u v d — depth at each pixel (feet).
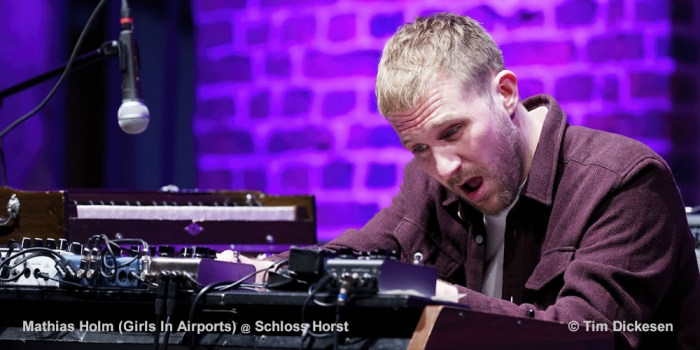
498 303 6.72
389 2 19.31
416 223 8.98
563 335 6.29
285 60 20.07
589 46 18.15
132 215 11.06
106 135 20.39
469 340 5.60
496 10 18.52
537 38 18.34
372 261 5.63
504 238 8.36
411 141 7.55
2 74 19.77
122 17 10.12
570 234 7.75
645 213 7.44
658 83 17.94
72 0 20.07
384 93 7.44
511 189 7.87
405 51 7.46
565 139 8.18
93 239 6.58
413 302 5.43
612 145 7.91
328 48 19.76
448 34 7.50
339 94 19.72
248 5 20.31
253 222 11.52
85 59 10.02
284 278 6.02
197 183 20.79
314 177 19.89
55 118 20.13
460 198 8.52
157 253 6.69
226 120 20.54
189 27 20.67
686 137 17.99
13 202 9.37
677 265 7.79
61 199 9.38
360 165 19.60
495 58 7.84
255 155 20.34
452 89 7.35
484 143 7.50
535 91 18.38
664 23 17.89
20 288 6.51
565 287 7.14
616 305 7.02
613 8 18.03
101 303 6.91
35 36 19.94
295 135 20.04
